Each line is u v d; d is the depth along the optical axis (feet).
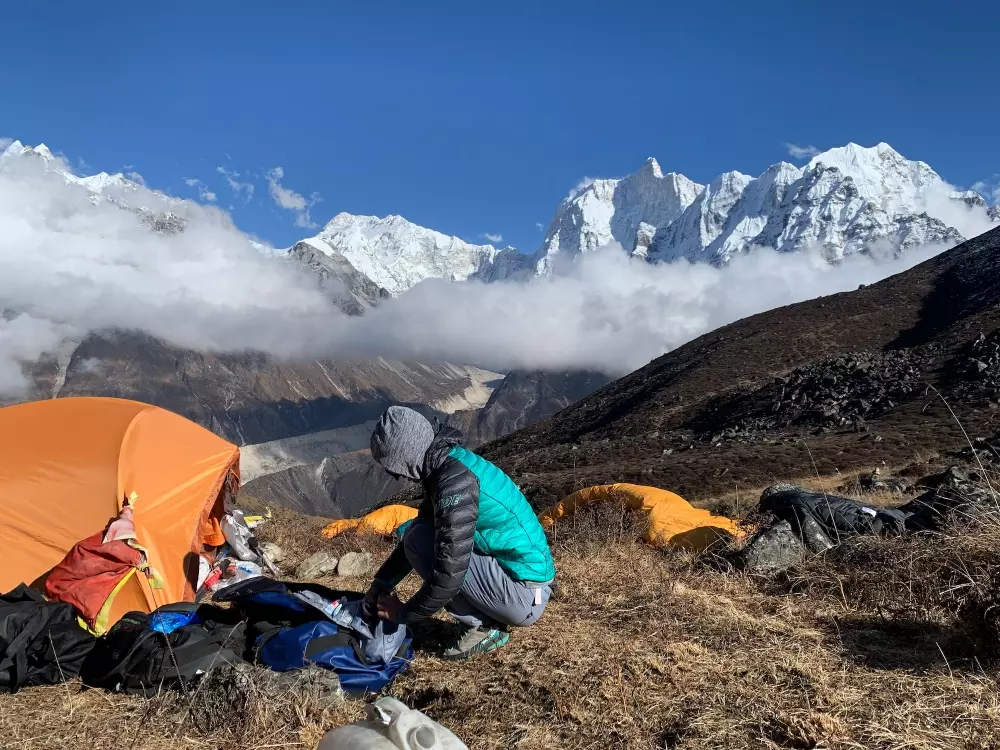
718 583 19.25
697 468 148.97
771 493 25.25
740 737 10.89
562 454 248.93
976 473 23.76
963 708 11.24
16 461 20.95
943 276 374.43
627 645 14.44
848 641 14.47
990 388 178.40
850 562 18.76
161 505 21.38
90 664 13.92
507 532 14.23
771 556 20.44
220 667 12.99
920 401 193.06
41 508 20.38
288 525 40.45
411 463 13.53
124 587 18.86
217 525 25.80
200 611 14.76
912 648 13.97
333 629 13.67
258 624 13.98
